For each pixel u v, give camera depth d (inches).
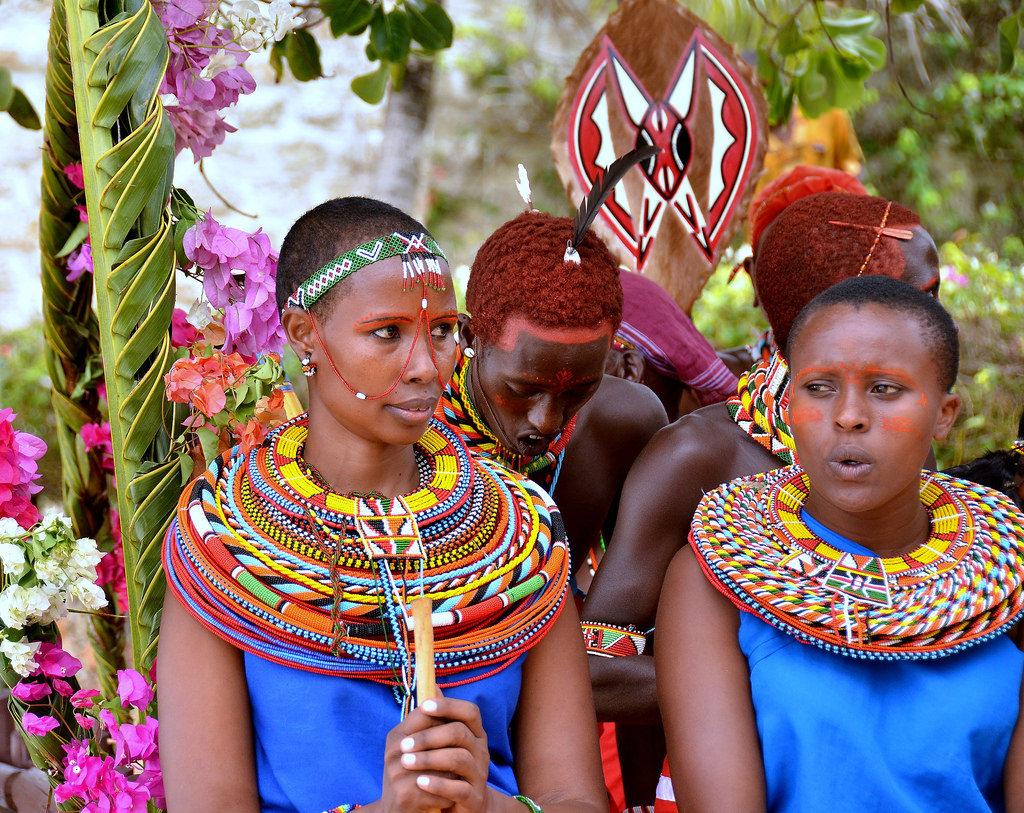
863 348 80.3
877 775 78.5
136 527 101.5
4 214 279.1
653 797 122.3
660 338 138.7
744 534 84.9
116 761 97.0
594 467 117.3
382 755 76.5
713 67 162.2
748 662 83.9
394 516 78.7
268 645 75.3
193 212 106.1
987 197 401.4
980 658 81.0
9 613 97.3
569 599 85.8
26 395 272.5
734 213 164.9
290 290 83.0
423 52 174.4
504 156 490.3
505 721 80.0
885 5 193.8
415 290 79.6
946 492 87.2
